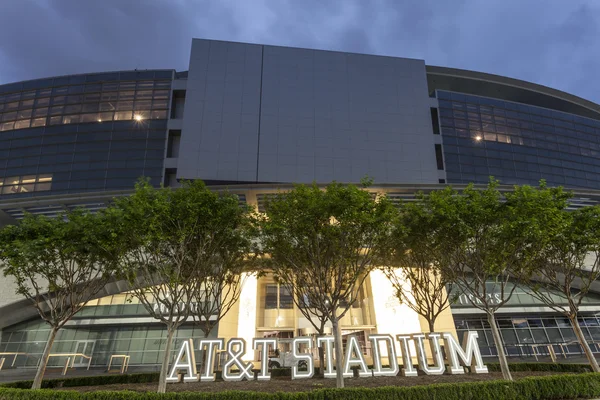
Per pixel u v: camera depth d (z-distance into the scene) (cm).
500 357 1530
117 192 3428
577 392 1296
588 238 1783
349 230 1538
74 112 5075
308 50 5725
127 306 3522
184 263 1678
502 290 1683
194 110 5059
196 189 1625
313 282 1727
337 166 5112
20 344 3425
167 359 1417
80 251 1634
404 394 1184
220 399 1144
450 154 5428
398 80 5772
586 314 3806
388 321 3108
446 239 1734
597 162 5966
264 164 4953
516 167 5550
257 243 1978
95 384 1814
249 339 3062
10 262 1535
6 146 4919
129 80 5288
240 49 5553
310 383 1593
